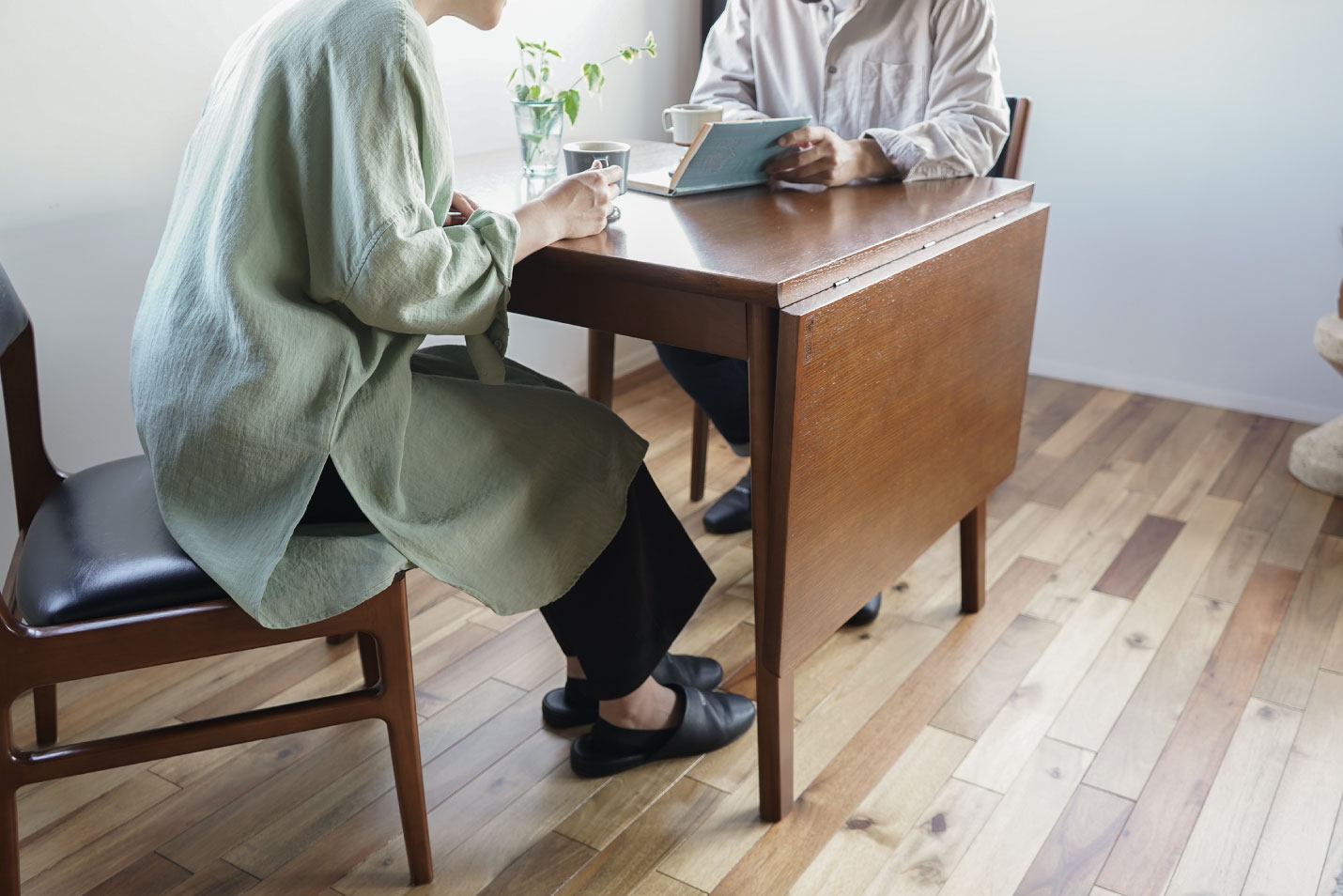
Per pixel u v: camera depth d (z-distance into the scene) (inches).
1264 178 114.7
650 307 53.9
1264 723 68.8
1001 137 77.4
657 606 59.0
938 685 72.1
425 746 64.8
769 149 68.7
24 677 44.1
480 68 97.6
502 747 65.1
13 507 70.5
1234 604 82.6
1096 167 123.0
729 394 84.4
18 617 48.8
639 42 114.3
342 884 54.6
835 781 62.9
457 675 71.6
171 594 45.7
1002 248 67.8
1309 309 116.0
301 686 69.9
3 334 51.7
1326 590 84.8
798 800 61.3
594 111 110.7
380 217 42.6
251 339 43.6
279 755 64.0
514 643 75.5
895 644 76.7
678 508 95.8
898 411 60.2
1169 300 123.0
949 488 69.6
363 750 64.6
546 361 113.7
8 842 46.1
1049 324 130.6
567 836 58.2
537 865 56.1
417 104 43.7
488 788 61.5
